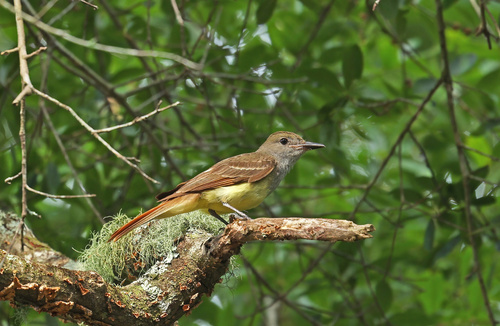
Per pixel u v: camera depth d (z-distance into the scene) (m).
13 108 11.29
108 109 12.81
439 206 12.19
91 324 6.78
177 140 15.00
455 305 15.13
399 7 12.10
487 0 12.81
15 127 11.33
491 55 15.80
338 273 13.16
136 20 13.45
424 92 13.42
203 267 7.46
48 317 10.88
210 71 14.07
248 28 14.66
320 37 14.30
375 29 15.34
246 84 13.77
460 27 13.53
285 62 15.73
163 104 14.99
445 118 14.44
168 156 12.50
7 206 12.03
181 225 8.12
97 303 6.66
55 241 12.09
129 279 8.26
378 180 14.56
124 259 8.16
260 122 14.30
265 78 13.31
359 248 12.32
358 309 13.23
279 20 14.95
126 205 12.98
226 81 13.96
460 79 16.23
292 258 15.95
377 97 12.77
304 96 13.96
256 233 7.05
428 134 14.30
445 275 14.26
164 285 7.28
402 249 14.23
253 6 14.95
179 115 13.16
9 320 10.35
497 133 15.40
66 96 13.59
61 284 6.44
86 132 12.84
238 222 7.20
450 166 13.18
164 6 13.16
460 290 14.90
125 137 12.63
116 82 13.60
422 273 15.05
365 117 13.48
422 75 16.03
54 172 11.66
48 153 12.67
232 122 14.19
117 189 13.48
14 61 11.44
